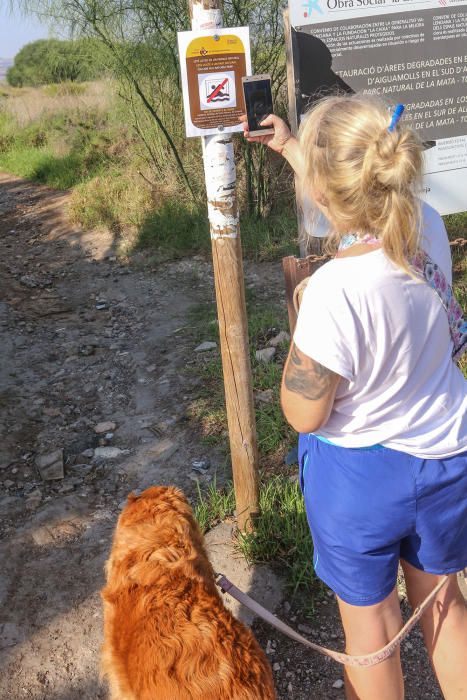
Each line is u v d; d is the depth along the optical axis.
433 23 4.00
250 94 2.34
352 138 1.52
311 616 2.89
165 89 9.28
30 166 13.73
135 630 1.97
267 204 8.52
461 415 1.75
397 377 1.66
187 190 9.21
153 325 6.41
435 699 2.55
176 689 1.81
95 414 4.87
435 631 2.01
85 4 8.66
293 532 3.18
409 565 1.99
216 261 2.75
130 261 8.30
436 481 1.73
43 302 7.26
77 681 2.71
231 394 2.94
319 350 1.59
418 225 1.58
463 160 4.40
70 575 3.25
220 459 4.10
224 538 3.29
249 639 1.96
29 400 5.07
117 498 3.86
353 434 1.72
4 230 10.27
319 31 3.82
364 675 1.94
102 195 10.11
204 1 2.44
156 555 2.13
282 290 6.78
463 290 5.42
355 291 1.56
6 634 2.93
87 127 13.33
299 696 2.60
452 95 4.21
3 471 4.18
